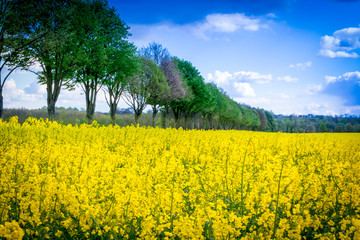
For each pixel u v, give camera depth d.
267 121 150.50
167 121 45.78
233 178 5.38
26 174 5.13
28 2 19.86
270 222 3.93
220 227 3.44
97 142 10.48
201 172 6.51
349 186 5.34
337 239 4.05
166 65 39.00
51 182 4.29
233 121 92.06
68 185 4.64
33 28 20.81
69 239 3.88
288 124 164.75
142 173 5.41
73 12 22.89
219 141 12.67
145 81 33.25
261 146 13.17
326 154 10.51
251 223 4.30
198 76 49.44
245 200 4.48
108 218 3.83
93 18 25.31
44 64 23.30
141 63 31.16
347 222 3.95
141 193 4.65
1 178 4.50
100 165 5.79
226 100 73.88
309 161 9.05
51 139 10.12
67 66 23.59
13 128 11.88
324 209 4.89
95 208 3.94
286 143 14.03
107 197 4.33
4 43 19.42
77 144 9.72
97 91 28.08
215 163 7.60
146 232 3.72
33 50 21.39
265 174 5.38
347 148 12.45
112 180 4.99
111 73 28.70
